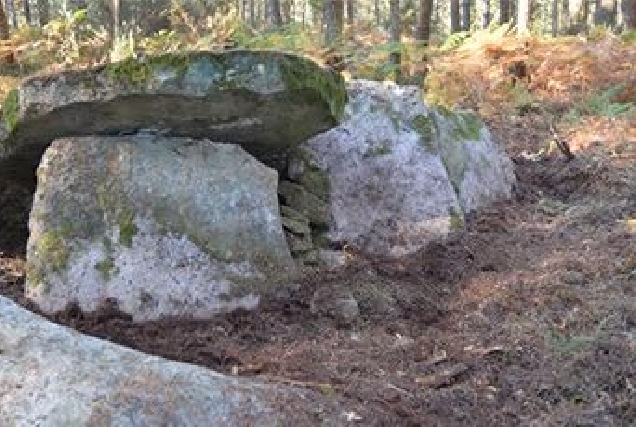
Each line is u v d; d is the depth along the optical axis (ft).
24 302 13.07
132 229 13.26
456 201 17.37
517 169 22.30
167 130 14.20
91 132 14.10
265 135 15.06
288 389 10.41
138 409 9.23
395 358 12.23
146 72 12.83
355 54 29.89
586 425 10.37
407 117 18.08
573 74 29.94
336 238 16.29
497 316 13.74
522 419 10.59
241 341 12.58
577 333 12.69
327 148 17.07
